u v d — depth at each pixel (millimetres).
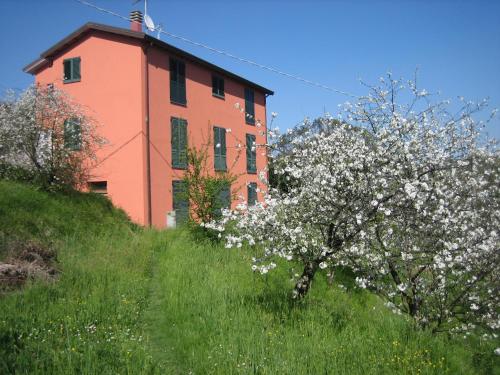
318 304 8562
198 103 21344
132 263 10555
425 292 8125
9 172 14164
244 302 8172
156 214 17766
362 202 7438
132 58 17828
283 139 8906
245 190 24406
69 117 15281
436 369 6129
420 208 7566
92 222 13797
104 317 7016
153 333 6906
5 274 8070
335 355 5973
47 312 6828
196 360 5781
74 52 19094
